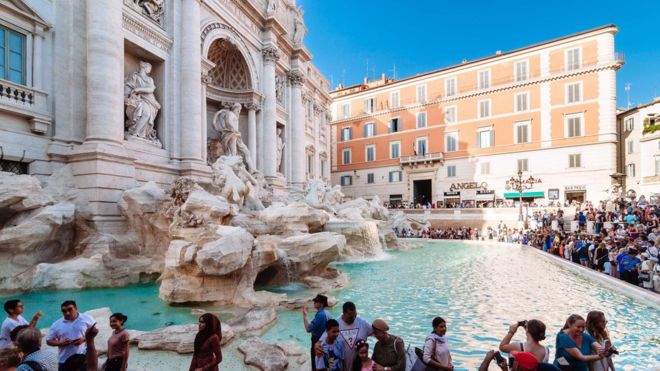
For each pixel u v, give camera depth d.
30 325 5.59
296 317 10.11
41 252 14.07
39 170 15.95
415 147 53.72
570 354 4.79
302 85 39.25
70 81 17.19
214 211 14.11
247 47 29.95
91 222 15.66
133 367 6.59
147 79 20.52
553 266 18.92
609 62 40.44
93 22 16.98
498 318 9.98
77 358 5.23
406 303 11.62
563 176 43.06
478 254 24.30
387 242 27.77
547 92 44.16
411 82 54.59
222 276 11.30
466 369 6.82
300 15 39.16
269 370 6.41
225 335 8.01
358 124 59.59
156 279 14.95
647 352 7.61
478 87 48.94
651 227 19.38
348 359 4.96
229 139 27.78
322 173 52.44
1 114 14.80
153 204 16.02
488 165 47.84
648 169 40.34
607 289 13.32
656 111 39.94
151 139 20.83
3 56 15.09
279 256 13.68
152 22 20.98
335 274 15.49
